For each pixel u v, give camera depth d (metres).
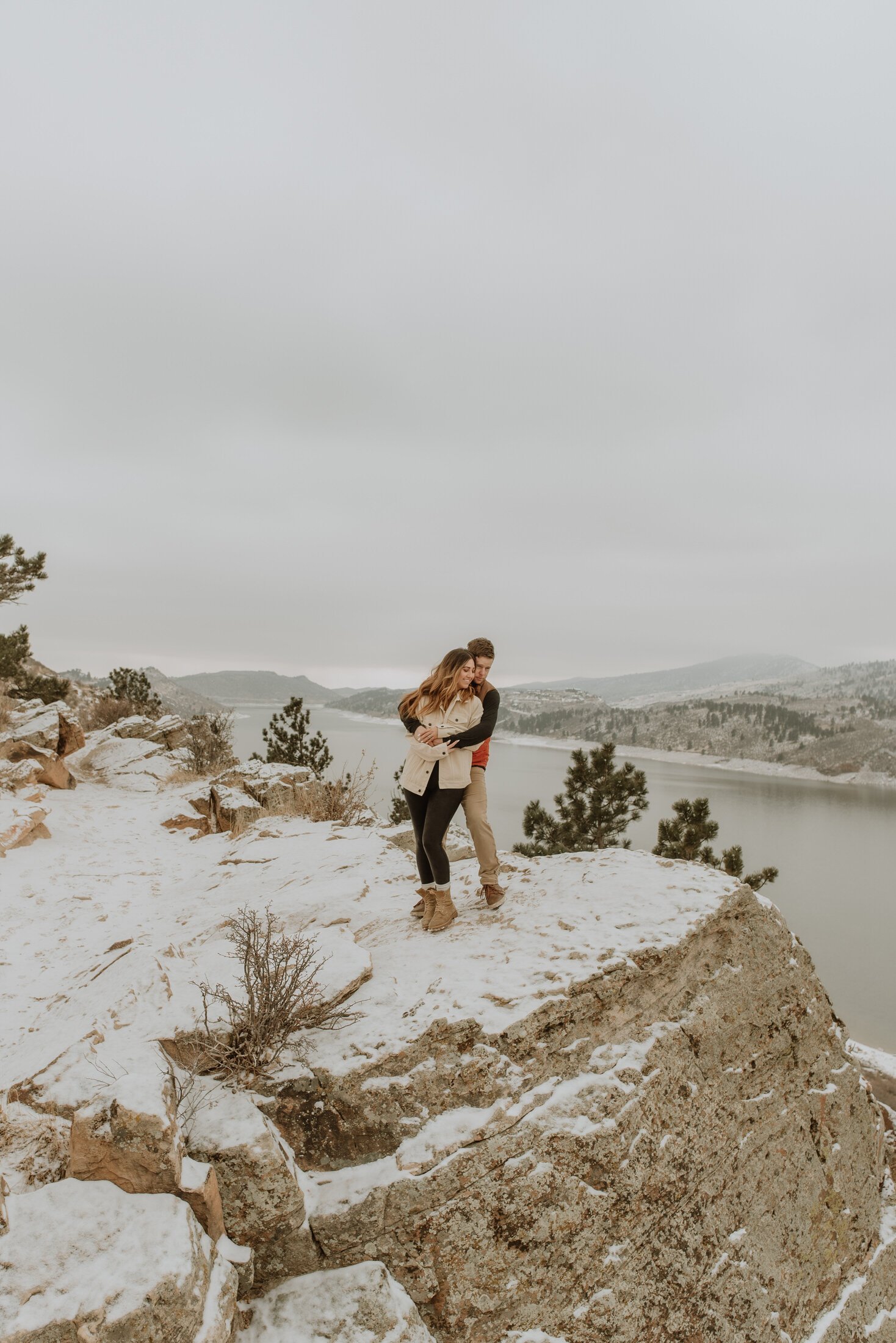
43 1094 3.77
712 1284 4.30
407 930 5.65
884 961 75.25
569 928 5.09
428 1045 4.05
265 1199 3.38
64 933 7.51
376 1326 3.19
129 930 7.55
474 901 6.03
